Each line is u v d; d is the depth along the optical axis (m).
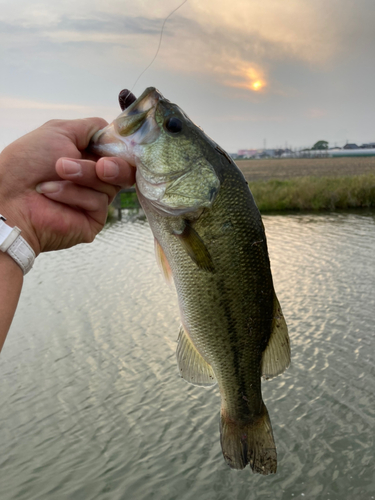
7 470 0.76
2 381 1.01
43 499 0.69
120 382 0.99
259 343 0.32
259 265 0.30
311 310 1.29
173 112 0.26
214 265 0.29
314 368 0.99
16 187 0.18
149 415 0.88
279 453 0.76
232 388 0.33
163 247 0.29
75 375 1.02
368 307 1.29
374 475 0.70
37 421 0.87
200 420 0.86
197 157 0.27
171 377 1.00
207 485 0.71
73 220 0.19
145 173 0.26
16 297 0.16
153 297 1.49
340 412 0.84
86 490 0.70
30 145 0.19
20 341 1.20
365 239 2.18
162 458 0.77
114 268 1.87
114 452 0.79
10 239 0.16
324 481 0.70
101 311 1.39
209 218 0.28
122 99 0.26
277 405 0.88
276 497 0.67
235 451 0.33
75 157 0.20
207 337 0.31
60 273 1.84
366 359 1.00
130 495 0.69
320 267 1.72
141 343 1.16
